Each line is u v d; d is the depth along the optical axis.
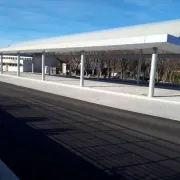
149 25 26.33
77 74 38.22
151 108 11.33
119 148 5.68
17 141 5.75
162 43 13.27
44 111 9.55
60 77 30.00
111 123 8.19
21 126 7.08
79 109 10.48
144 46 15.49
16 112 9.02
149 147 5.89
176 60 29.25
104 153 5.30
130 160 4.99
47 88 18.27
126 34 24.73
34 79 25.44
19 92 15.37
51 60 42.41
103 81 25.72
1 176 3.93
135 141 6.31
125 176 4.25
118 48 18.20
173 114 10.12
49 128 7.04
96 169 4.46
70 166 4.53
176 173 4.48
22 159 4.73
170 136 6.96
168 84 25.38
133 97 14.59
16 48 28.77
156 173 4.44
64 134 6.53
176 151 5.69
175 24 22.92
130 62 33.97
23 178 3.99
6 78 26.86
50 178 4.03
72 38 32.94
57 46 20.62
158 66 30.41
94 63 37.09
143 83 25.19
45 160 4.74
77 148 5.51
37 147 5.42
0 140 5.77
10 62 44.69
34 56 42.41
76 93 15.85
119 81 26.73
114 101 13.08
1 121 7.54
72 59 40.00
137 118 9.22
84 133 6.76
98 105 11.81
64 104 11.59
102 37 27.03
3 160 4.64
